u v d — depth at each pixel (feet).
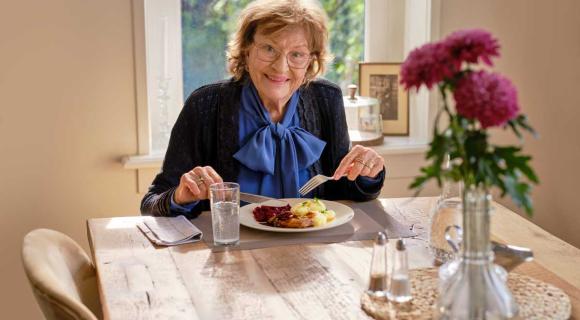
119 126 7.86
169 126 8.64
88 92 7.73
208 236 5.57
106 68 7.73
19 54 7.50
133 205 8.05
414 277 4.63
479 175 3.51
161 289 4.60
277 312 4.26
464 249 3.72
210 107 6.81
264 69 6.52
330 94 7.13
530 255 4.30
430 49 3.57
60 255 5.13
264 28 6.38
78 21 7.58
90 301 5.36
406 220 5.97
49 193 7.82
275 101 6.71
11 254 7.82
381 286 4.36
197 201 6.12
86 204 7.93
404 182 8.87
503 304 3.68
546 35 9.00
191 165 6.79
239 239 5.46
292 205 6.16
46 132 7.70
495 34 8.86
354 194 6.54
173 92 8.63
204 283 4.70
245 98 6.77
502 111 3.36
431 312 4.15
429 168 3.56
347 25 9.20
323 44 6.68
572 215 9.48
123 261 5.08
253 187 6.70
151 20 8.36
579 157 9.35
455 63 3.49
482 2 8.77
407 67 3.61
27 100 7.59
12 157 7.66
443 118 8.94
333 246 5.33
